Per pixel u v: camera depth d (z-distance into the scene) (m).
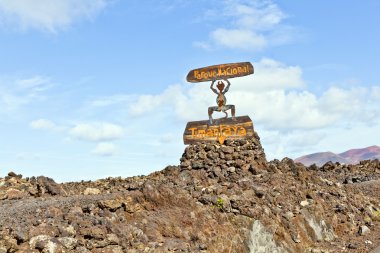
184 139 21.44
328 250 15.02
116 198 12.10
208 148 20.28
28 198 13.87
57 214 10.86
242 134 20.78
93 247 9.77
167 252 10.82
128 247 10.30
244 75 20.91
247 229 13.25
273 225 14.00
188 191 14.30
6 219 10.29
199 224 12.42
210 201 13.62
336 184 21.59
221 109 21.05
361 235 17.16
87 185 18.03
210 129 21.09
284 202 15.83
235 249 12.46
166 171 20.02
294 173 20.20
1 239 8.91
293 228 14.73
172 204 12.82
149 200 12.60
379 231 17.75
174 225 11.95
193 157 20.33
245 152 19.97
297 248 14.34
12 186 14.88
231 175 18.36
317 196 18.38
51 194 14.48
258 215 13.79
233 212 13.59
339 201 19.17
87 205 11.46
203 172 18.41
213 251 11.81
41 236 9.24
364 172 30.12
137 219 11.84
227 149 20.08
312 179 20.94
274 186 17.11
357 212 19.27
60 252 9.14
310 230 15.73
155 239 11.23
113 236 10.16
